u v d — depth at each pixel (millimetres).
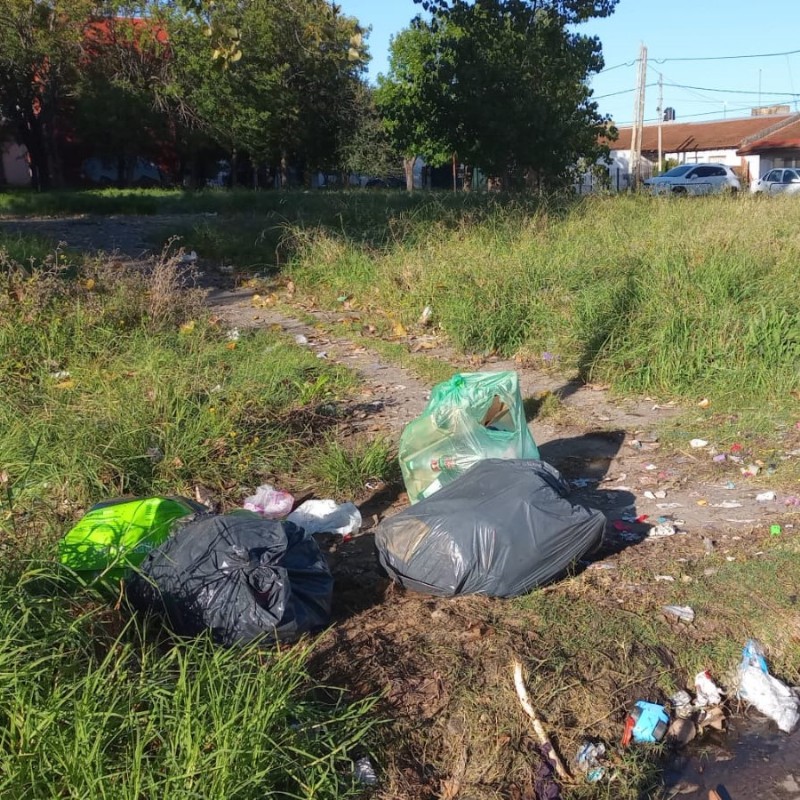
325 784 2826
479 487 4227
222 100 32281
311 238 12609
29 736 2619
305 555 3799
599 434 6219
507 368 7883
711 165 31766
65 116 36656
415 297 9672
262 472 5449
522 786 3064
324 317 9898
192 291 9250
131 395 5984
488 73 19562
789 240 9430
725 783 3186
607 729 3311
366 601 4020
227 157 41719
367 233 12836
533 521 3992
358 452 5586
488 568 3932
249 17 28734
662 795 3133
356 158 41219
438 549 3982
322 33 6113
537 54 20000
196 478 5219
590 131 21344
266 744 2814
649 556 4398
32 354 7086
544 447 6055
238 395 6219
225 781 2594
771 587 4051
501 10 20000
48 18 8086
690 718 3422
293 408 6418
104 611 3361
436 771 3094
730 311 7316
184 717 2730
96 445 5156
